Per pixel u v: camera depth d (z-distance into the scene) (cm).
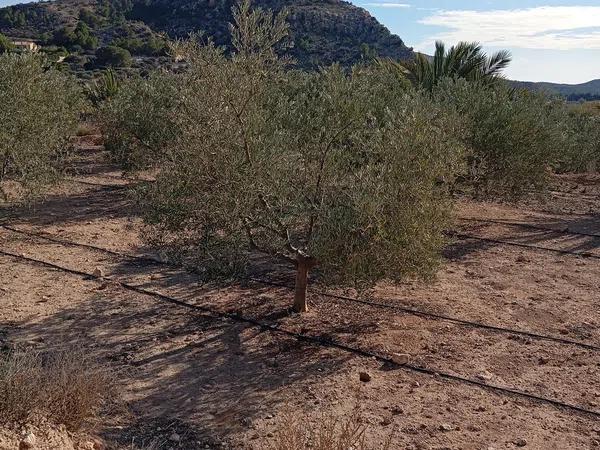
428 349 608
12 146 992
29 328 638
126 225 1105
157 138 1207
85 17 8906
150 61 6266
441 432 458
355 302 737
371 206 559
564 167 1772
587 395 523
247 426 465
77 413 434
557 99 1354
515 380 549
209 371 557
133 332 639
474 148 1096
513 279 859
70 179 1336
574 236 1123
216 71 564
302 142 630
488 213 1312
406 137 607
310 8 7344
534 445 446
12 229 1045
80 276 814
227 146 564
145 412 484
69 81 1555
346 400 505
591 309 738
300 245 744
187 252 652
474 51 1636
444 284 824
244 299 742
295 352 598
